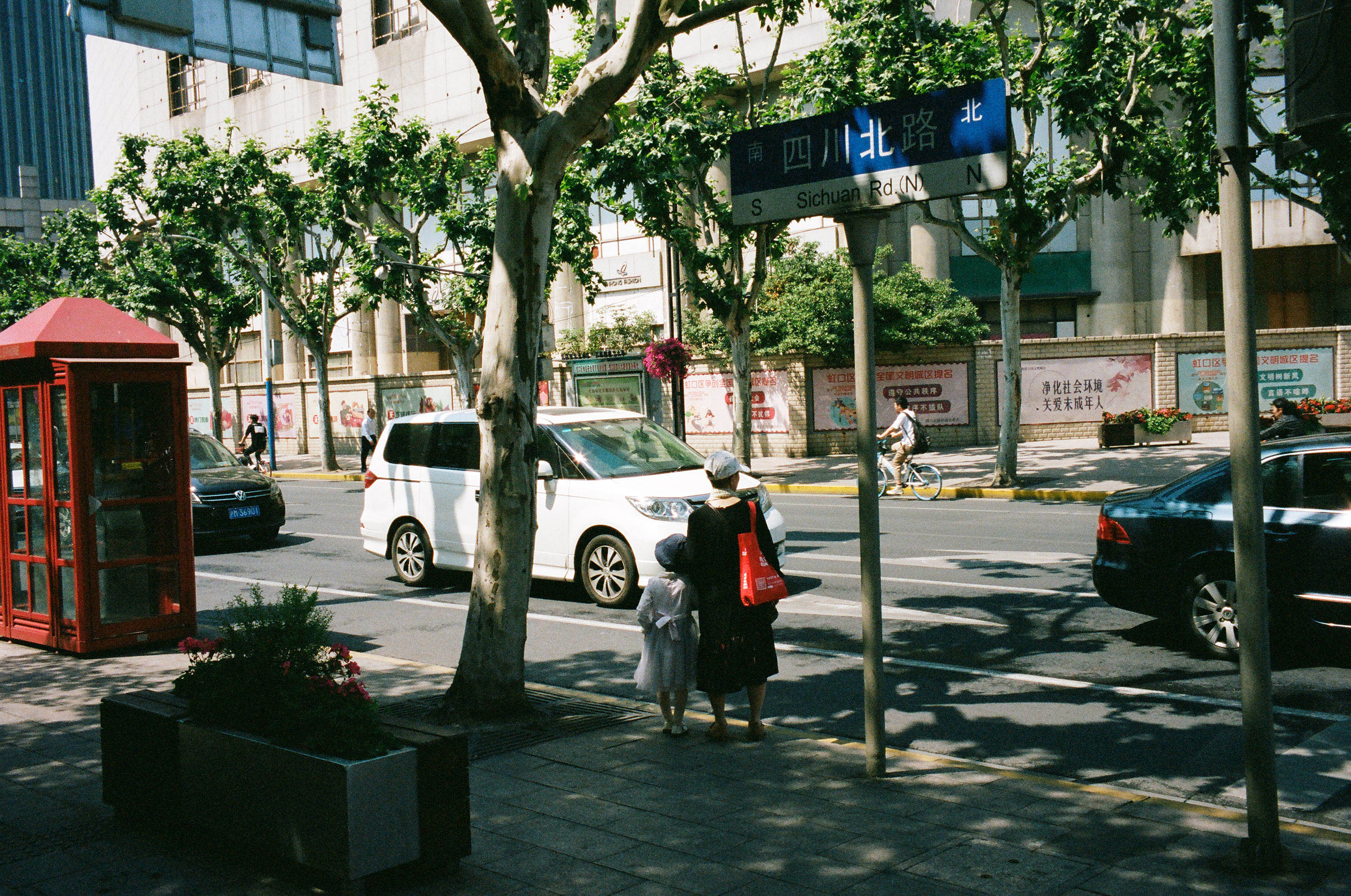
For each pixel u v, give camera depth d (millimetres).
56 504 8266
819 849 4258
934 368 26703
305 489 27188
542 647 8586
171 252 32375
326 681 4125
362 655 8281
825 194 4969
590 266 21828
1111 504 8078
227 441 43500
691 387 29719
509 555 6266
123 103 53281
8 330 8562
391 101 26531
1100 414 26625
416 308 27719
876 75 17078
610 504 10070
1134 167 18406
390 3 40125
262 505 15117
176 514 8648
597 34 6754
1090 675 7203
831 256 29219
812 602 9844
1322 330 25969
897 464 19766
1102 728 6102
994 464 23203
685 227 22234
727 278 21844
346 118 41969
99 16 7070
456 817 4055
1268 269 32594
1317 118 3594
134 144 32469
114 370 8188
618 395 31094
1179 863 4070
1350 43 3492
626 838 4410
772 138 5164
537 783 5137
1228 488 7414
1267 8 13273
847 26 17344
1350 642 7648
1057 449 25109
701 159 19703
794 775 5215
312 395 40312
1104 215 31188
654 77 20031
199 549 15273
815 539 14062
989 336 31562
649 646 5918
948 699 6789
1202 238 30297
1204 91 15773
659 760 5480
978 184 4469
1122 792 4906
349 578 12422
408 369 43062
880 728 5133
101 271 34594
